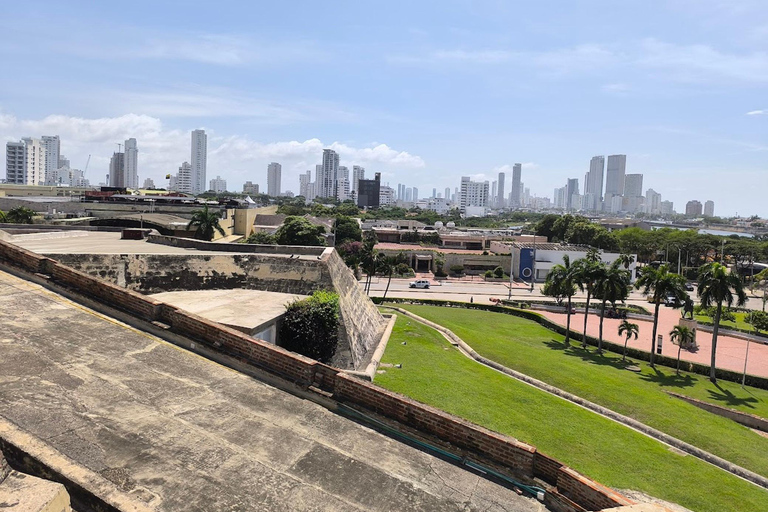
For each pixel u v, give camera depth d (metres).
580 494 9.27
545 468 9.91
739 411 33.72
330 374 11.83
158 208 80.88
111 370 11.08
